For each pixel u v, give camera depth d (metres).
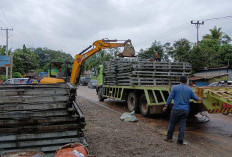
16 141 4.14
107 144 5.49
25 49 50.53
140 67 9.46
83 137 4.52
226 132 7.00
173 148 5.31
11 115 4.16
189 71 10.44
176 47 27.88
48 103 4.38
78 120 4.54
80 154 3.54
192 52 26.75
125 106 12.75
